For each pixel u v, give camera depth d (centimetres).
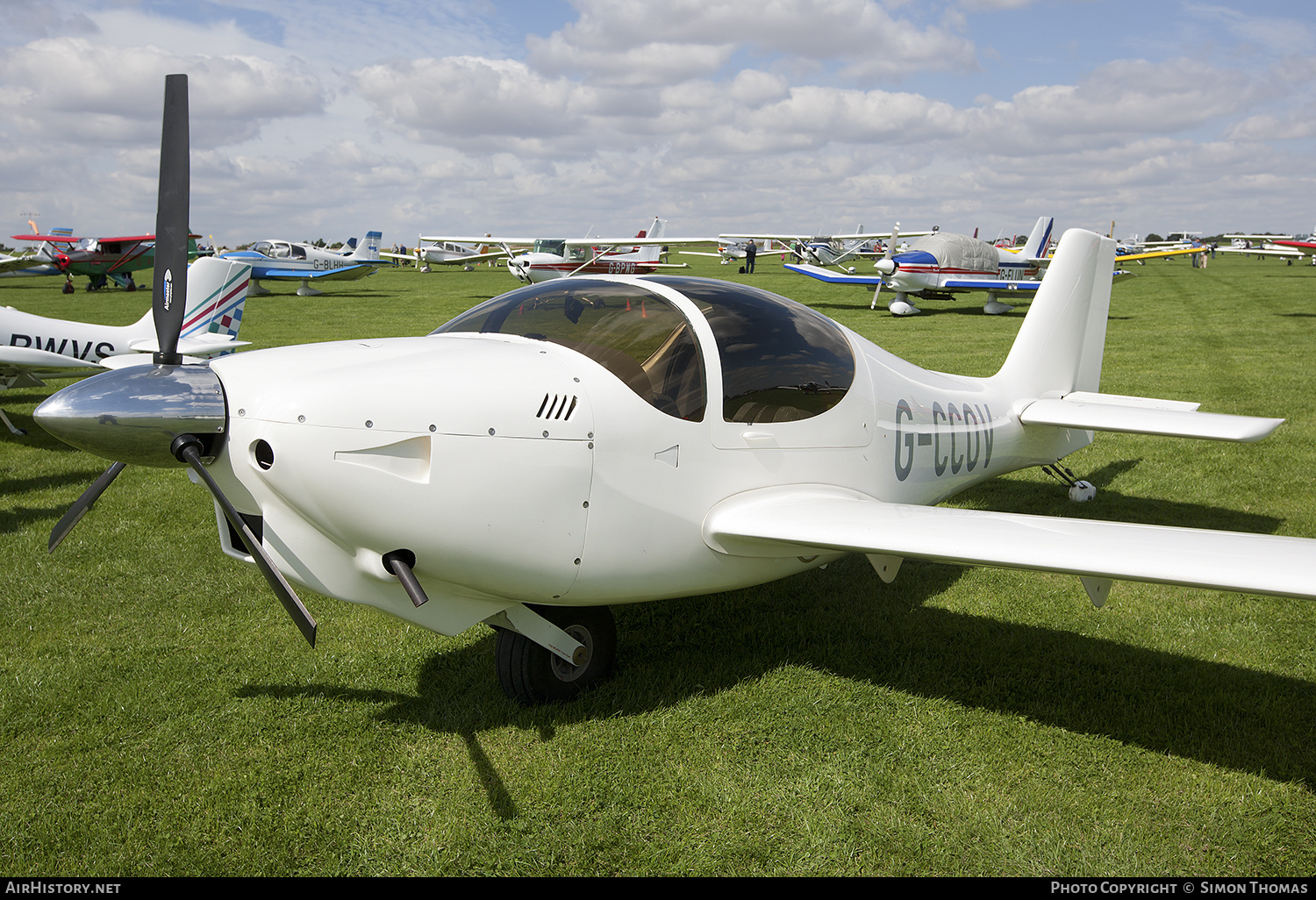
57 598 404
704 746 276
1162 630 371
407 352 269
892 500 380
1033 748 274
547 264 2977
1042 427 504
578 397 266
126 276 3170
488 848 227
